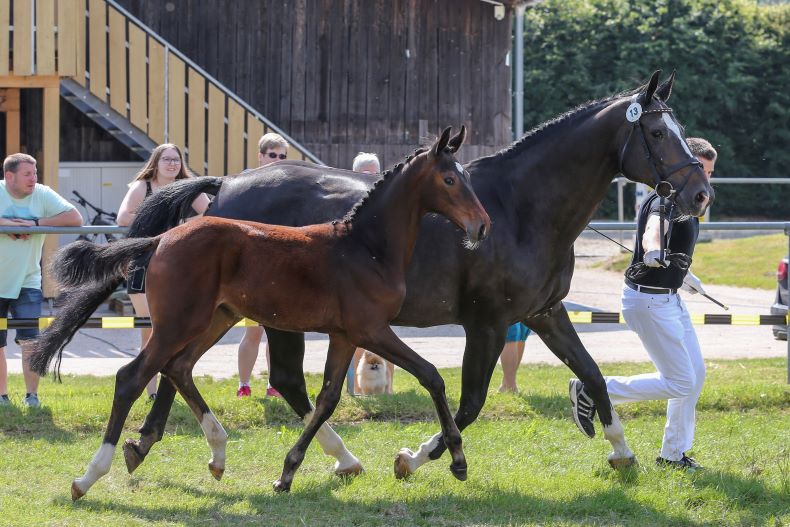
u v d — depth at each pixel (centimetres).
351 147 2003
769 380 1212
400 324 794
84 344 1516
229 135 1772
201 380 1181
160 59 1755
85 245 714
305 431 750
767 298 2142
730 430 942
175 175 1031
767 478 782
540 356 1501
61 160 2061
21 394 1076
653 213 771
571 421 984
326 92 1995
